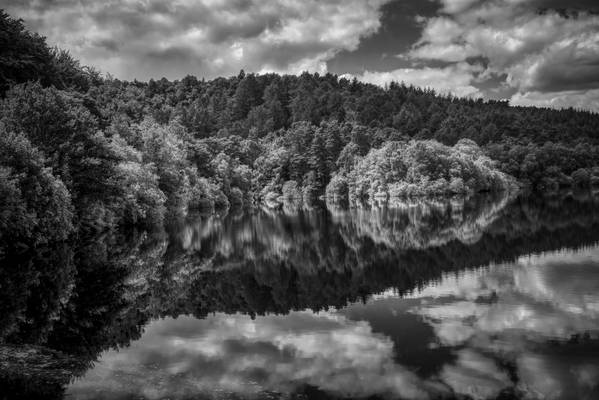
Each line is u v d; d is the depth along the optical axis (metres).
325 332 17.92
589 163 139.88
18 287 25.64
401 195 103.31
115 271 31.08
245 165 132.50
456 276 27.20
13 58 64.50
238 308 22.03
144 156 69.94
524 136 169.88
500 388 12.72
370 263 33.28
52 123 45.34
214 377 13.56
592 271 27.23
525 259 31.50
